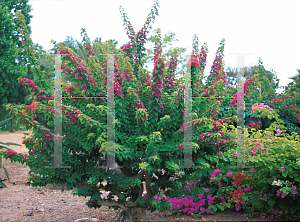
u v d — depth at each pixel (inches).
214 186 165.5
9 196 208.4
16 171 283.6
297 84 278.5
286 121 232.1
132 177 124.8
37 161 116.6
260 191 139.5
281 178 129.4
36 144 117.3
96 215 159.3
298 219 128.9
